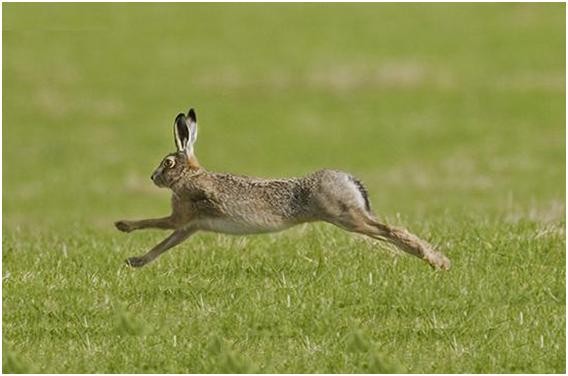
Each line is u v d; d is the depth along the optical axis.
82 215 57.28
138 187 64.81
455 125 74.31
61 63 85.75
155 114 77.44
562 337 22.59
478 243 27.58
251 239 28.75
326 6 99.12
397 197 58.41
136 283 25.30
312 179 26.05
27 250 28.88
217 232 26.83
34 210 59.62
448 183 61.66
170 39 90.94
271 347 22.52
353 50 88.06
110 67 85.31
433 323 23.08
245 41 90.75
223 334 22.97
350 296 24.12
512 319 23.44
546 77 81.88
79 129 75.12
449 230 29.22
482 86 80.62
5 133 74.38
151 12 97.19
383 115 76.69
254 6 99.38
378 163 68.56
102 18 95.56
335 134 73.88
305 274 25.69
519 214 34.06
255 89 81.50
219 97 80.12
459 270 25.69
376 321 23.50
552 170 64.19
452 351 22.22
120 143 72.81
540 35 89.62
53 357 22.38
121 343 22.66
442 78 82.19
